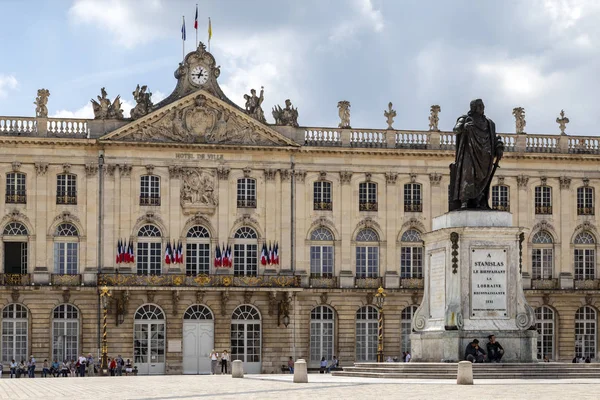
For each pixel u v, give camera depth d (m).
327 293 82.94
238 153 82.75
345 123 84.81
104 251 80.50
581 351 86.25
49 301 79.38
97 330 79.62
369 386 38.91
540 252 86.56
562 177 86.75
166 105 81.56
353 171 84.44
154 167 81.44
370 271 84.38
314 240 83.69
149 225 81.38
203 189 82.06
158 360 80.31
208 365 81.00
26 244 80.12
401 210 84.81
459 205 44.81
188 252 81.88
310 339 82.81
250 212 82.75
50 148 80.50
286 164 83.38
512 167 86.44
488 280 43.53
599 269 87.06
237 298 81.62
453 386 38.12
